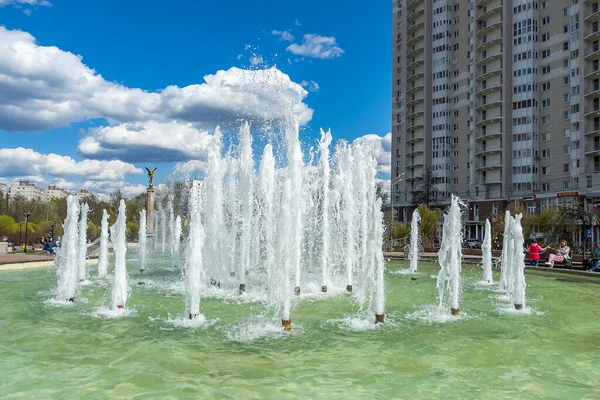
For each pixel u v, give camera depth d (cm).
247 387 512
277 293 849
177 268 1805
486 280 1544
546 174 5375
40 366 578
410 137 7250
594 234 2892
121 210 962
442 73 6694
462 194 6438
